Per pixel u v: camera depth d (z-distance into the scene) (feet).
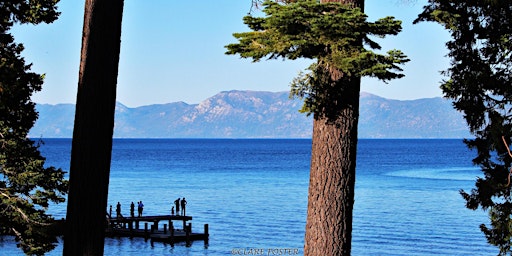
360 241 156.35
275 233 169.68
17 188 67.92
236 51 30.30
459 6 43.11
